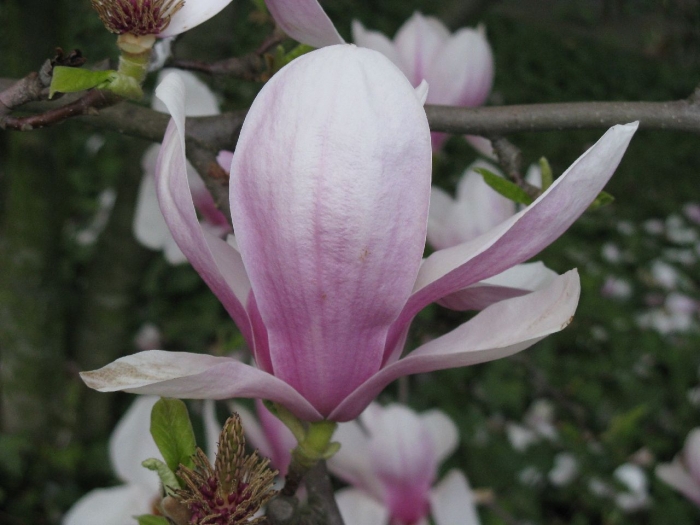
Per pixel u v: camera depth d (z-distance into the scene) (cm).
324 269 27
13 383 104
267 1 32
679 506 112
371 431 59
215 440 52
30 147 92
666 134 258
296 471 32
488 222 53
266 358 30
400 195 26
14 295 99
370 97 25
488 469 113
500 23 288
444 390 121
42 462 107
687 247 196
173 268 131
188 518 30
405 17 218
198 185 47
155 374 26
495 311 29
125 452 52
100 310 104
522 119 42
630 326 147
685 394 139
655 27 282
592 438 111
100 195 149
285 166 26
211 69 44
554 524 115
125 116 44
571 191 27
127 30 30
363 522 59
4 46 99
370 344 28
